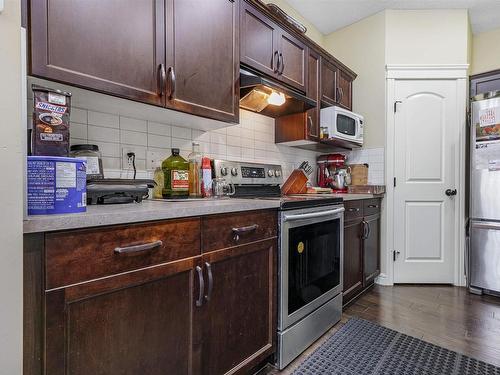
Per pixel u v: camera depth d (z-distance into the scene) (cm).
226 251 123
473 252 258
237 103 175
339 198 203
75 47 106
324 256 187
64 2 103
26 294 70
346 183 300
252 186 214
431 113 286
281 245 151
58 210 81
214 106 160
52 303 74
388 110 290
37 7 96
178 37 141
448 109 284
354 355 161
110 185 124
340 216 204
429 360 155
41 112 93
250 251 135
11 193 66
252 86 176
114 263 86
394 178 289
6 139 65
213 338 118
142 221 93
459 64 282
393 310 222
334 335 184
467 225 280
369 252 264
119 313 89
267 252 146
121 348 89
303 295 166
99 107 140
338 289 201
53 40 100
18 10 68
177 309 105
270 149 261
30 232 70
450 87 284
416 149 288
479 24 315
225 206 120
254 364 137
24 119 75
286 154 281
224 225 122
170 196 160
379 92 295
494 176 247
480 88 279
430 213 285
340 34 324
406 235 288
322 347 170
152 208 103
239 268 130
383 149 292
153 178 169
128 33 122
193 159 188
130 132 161
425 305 231
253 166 218
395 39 290
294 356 158
